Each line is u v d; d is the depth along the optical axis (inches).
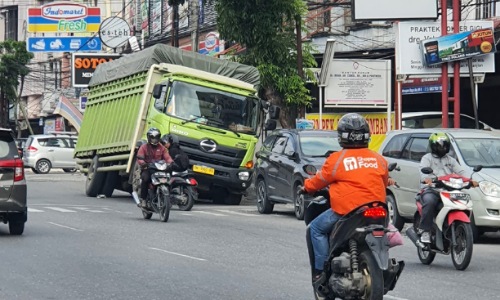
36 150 1775.3
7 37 2669.8
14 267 466.6
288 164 793.6
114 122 1016.2
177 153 845.8
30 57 2321.6
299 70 1087.6
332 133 826.2
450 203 482.6
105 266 473.4
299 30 1079.6
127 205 930.1
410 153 671.8
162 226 689.0
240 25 1067.3
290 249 561.3
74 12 1969.7
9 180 594.6
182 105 914.7
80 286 410.0
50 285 412.2
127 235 622.2
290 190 789.9
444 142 512.1
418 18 1005.2
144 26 1829.5
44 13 1967.3
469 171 613.6
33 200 995.9
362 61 1135.0
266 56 1076.5
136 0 1886.1
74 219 743.1
